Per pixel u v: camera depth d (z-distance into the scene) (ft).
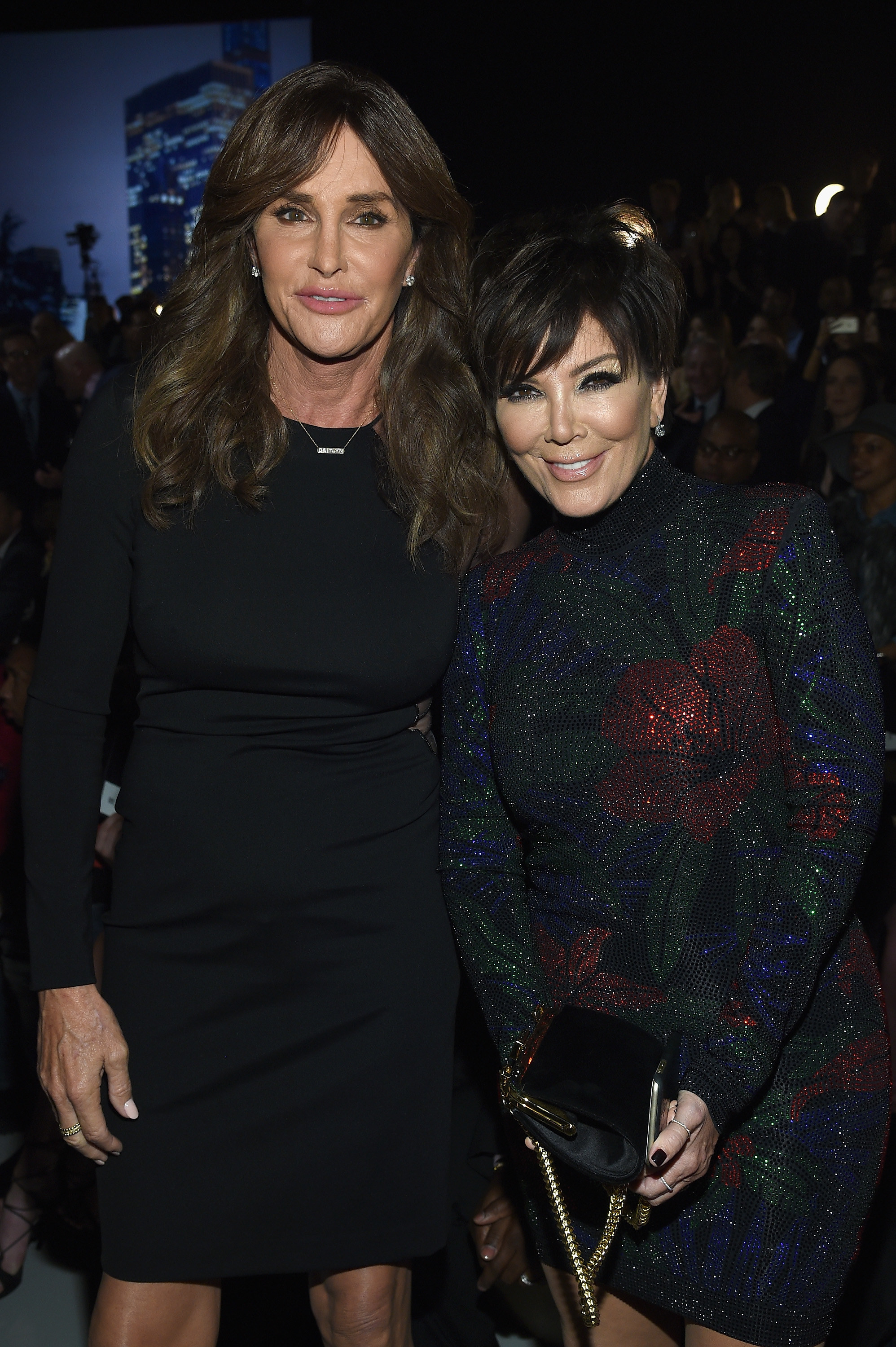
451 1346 6.15
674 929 3.94
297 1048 4.54
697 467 14.46
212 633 4.39
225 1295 6.65
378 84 4.22
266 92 4.20
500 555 4.49
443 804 4.60
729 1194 4.03
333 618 4.47
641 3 27.58
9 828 8.37
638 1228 3.97
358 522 4.58
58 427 19.27
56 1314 6.60
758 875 3.93
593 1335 4.67
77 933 4.41
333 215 4.21
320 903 4.50
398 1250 4.73
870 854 7.25
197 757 4.49
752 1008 3.75
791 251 20.56
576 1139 3.64
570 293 3.81
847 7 26.50
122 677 6.24
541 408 3.98
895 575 10.87
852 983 4.14
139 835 4.52
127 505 4.35
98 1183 4.60
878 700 3.87
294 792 4.50
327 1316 4.98
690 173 28.02
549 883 4.24
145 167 31.01
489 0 28.30
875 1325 5.54
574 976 4.11
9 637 12.66
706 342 16.71
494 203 29.22
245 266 4.46
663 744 3.88
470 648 4.44
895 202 23.04
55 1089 4.42
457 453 4.75
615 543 4.09
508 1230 6.00
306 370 4.52
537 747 4.10
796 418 15.55
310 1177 4.58
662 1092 3.54
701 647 3.87
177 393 4.32
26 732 4.43
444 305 4.69
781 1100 4.00
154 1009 4.50
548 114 28.58
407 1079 4.67
